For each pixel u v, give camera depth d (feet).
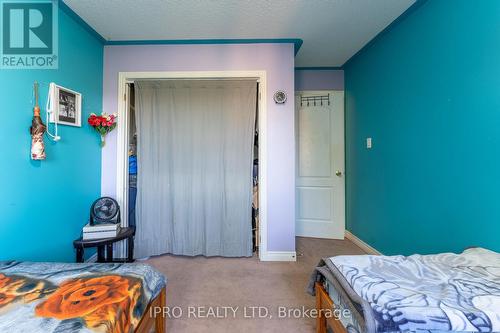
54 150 6.26
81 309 3.17
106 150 8.47
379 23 7.39
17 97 5.26
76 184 7.13
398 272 3.92
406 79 7.01
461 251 5.29
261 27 7.60
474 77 4.96
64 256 6.63
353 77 10.40
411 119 6.82
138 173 8.63
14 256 5.16
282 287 6.78
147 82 8.60
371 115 8.95
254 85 8.58
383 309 3.00
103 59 8.45
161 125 8.67
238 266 8.09
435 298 3.17
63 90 6.48
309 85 11.30
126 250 8.63
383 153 8.20
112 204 7.55
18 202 5.25
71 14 6.73
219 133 8.67
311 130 11.30
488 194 4.72
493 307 2.99
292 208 8.54
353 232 10.53
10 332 2.75
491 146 4.65
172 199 8.76
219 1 6.34
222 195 8.75
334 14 6.94
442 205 5.78
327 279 4.23
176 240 8.78
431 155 6.10
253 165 9.00
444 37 5.67
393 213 7.68
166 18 7.07
